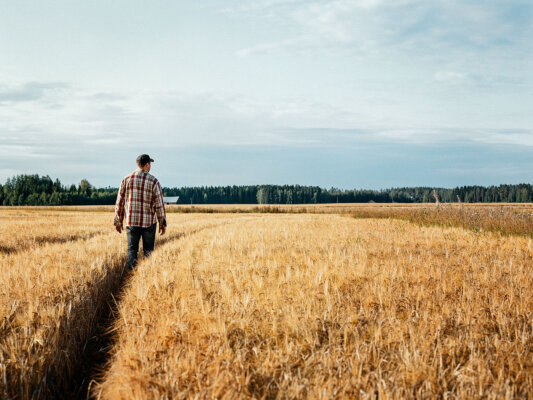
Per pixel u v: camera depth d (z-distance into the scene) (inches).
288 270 228.7
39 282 203.5
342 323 147.1
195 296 181.9
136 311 171.3
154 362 122.7
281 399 104.8
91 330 182.2
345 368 115.0
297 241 411.5
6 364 123.6
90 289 207.2
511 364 118.0
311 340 134.3
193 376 113.8
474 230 535.8
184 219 1157.7
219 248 352.5
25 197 5654.5
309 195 7116.1
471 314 156.3
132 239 294.8
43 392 124.9
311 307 165.5
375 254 315.0
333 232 528.7
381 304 168.2
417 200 7288.4
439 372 112.3
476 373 111.4
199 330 146.0
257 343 137.7
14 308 165.3
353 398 103.5
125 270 299.7
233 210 2405.3
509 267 255.9
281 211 2300.7
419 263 268.7
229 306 167.8
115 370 127.7
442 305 169.6
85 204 5674.2
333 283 206.1
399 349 123.1
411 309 162.7
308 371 116.0
